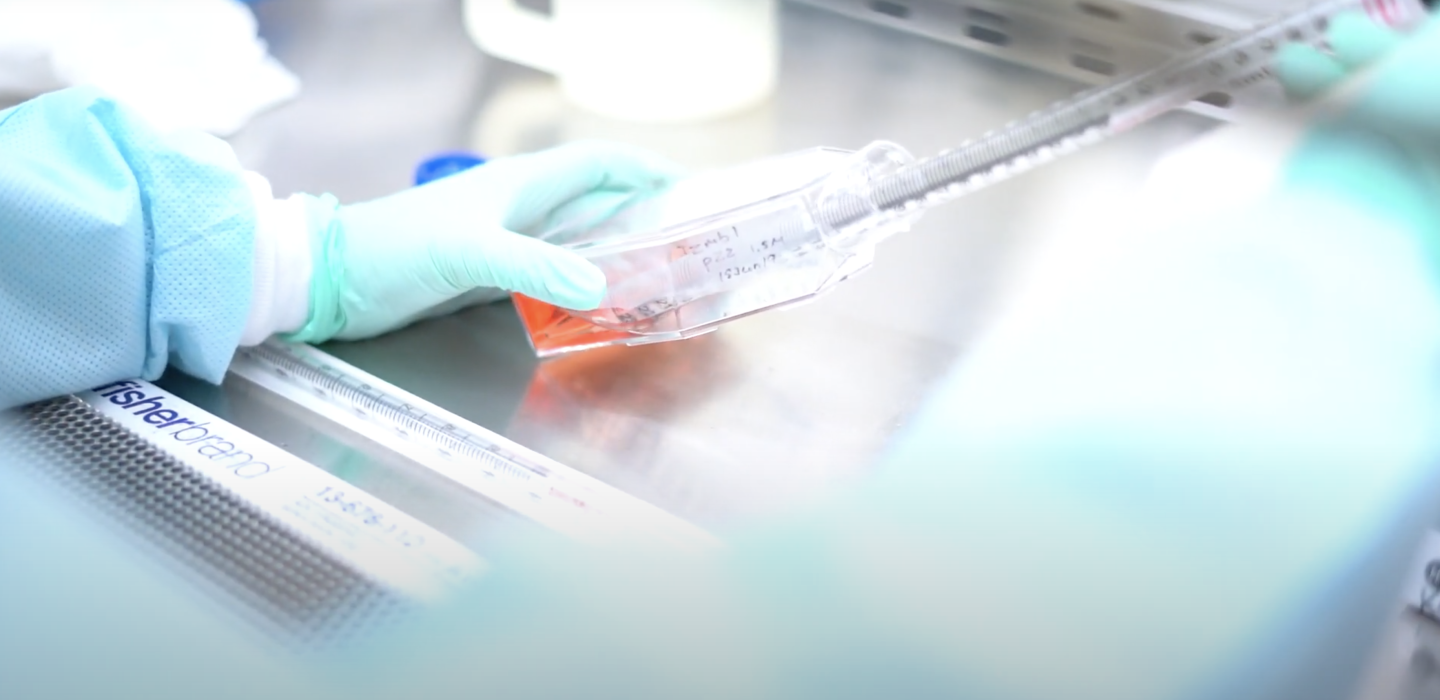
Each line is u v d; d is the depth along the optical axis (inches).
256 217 29.4
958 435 27.9
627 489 26.8
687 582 23.3
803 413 29.2
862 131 41.8
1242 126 34.2
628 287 29.9
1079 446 27.0
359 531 24.3
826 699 20.7
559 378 31.0
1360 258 30.9
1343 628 22.0
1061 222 36.4
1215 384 28.5
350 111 44.4
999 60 45.4
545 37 43.7
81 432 27.5
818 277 29.4
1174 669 21.2
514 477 26.6
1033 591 23.0
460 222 30.2
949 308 33.0
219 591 22.8
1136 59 42.3
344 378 30.8
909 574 23.5
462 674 21.2
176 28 42.4
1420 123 32.4
